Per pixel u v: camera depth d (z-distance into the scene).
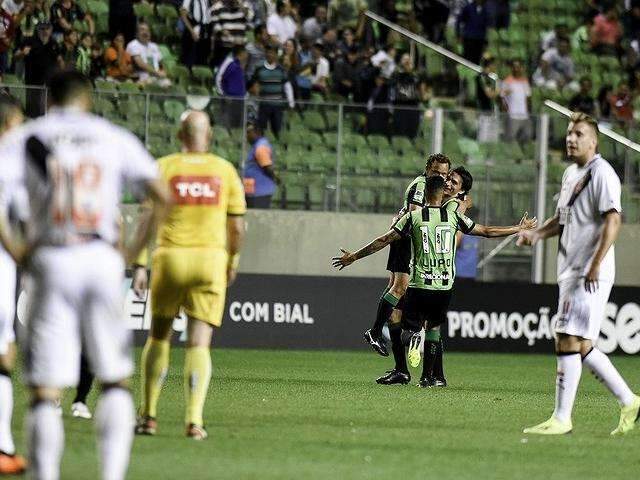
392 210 67.94
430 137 67.94
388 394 38.66
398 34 78.81
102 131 18.83
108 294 18.59
